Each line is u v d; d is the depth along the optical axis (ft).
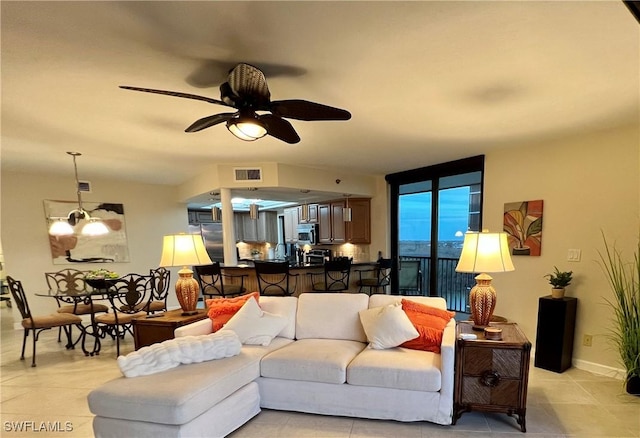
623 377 9.55
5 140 10.40
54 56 5.53
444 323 8.50
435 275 16.51
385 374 7.37
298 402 7.93
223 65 5.97
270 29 4.86
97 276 13.44
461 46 5.39
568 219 10.73
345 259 15.67
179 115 8.37
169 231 20.80
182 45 5.27
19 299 11.64
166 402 6.01
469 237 8.30
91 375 10.46
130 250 19.20
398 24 4.77
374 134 10.44
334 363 7.73
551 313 10.25
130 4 4.21
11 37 4.91
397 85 6.88
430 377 7.20
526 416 7.75
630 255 9.48
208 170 15.66
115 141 10.70
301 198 20.79
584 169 10.37
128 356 7.05
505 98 7.58
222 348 7.82
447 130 10.05
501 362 7.17
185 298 10.16
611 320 9.80
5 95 7.00
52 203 16.81
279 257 27.84
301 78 6.54
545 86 6.93
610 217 9.85
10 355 12.37
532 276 11.62
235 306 9.89
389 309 8.65
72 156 12.75
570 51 5.54
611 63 5.94
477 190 14.78
